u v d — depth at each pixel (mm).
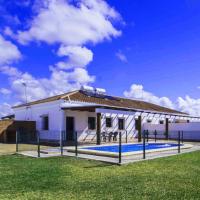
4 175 11258
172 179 10406
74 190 8828
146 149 20562
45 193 8484
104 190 8805
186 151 20625
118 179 10438
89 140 31797
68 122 30125
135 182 9922
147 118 41062
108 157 16625
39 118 32125
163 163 14359
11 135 30250
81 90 35250
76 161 15125
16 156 17516
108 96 38844
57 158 16328
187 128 38156
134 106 39000
